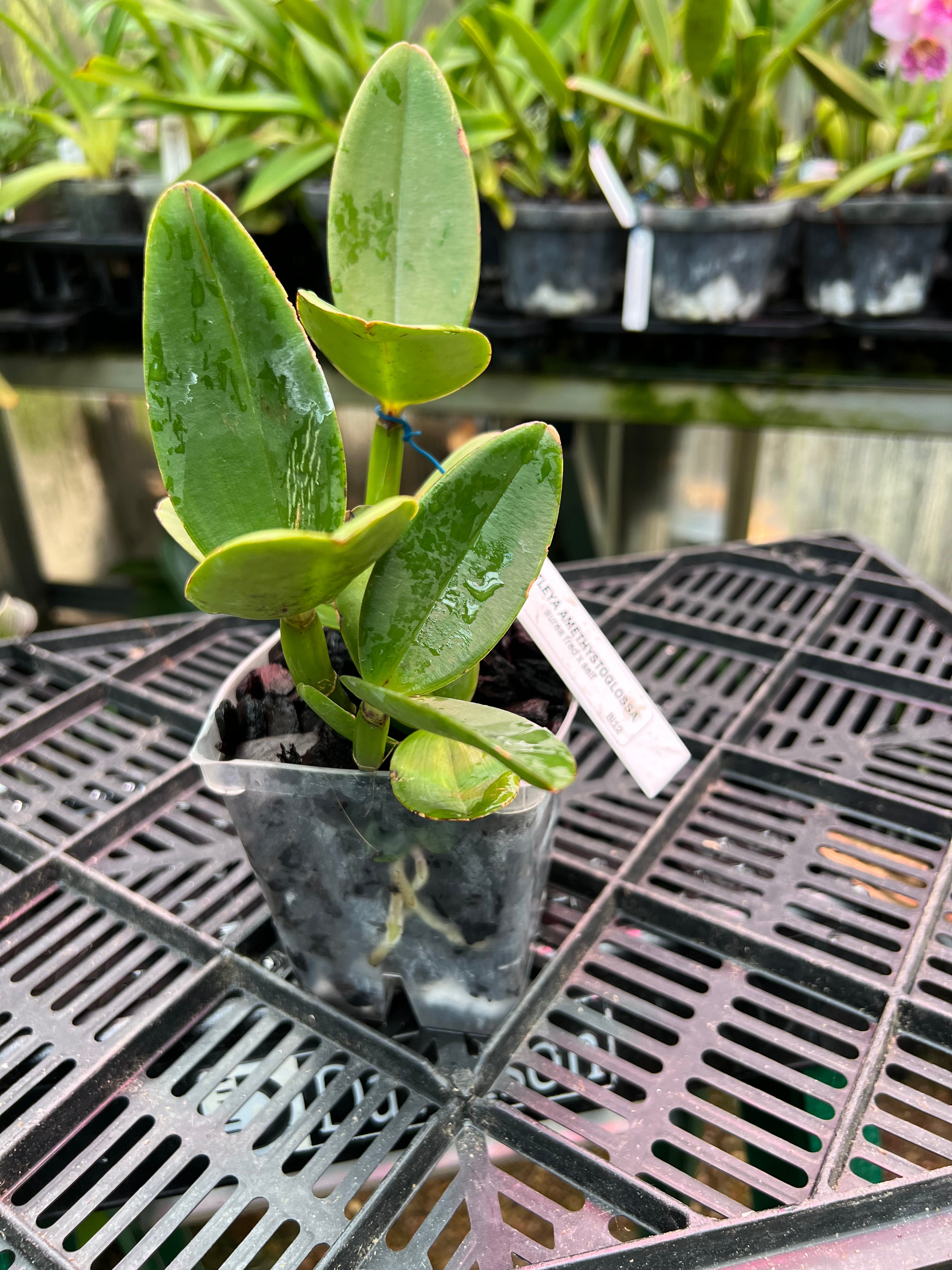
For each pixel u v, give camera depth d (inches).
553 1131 10.5
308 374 8.5
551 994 11.5
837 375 25.7
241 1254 9.3
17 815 14.6
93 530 38.4
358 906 10.5
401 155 9.4
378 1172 12.4
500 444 8.6
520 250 25.6
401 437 9.7
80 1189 11.1
